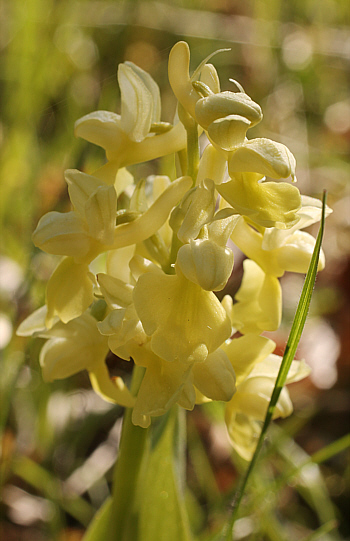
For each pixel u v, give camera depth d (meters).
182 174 0.23
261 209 0.21
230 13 0.63
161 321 0.21
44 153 0.39
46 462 0.29
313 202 0.23
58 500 0.28
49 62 0.44
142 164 0.44
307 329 0.38
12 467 0.28
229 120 0.21
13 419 0.29
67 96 0.44
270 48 0.57
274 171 0.21
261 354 0.23
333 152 0.50
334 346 0.37
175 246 0.22
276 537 0.26
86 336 0.23
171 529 0.25
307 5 0.63
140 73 0.23
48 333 0.23
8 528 0.28
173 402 0.21
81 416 0.31
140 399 0.21
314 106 0.56
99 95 0.45
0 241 0.34
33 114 0.40
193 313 0.21
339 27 0.63
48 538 0.28
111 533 0.24
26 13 0.42
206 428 0.32
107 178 0.23
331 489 0.30
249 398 0.24
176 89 0.22
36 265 0.29
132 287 0.22
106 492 0.29
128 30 0.51
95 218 0.22
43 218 0.22
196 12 0.57
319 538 0.28
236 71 0.55
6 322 0.30
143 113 0.22
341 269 0.41
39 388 0.29
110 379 0.23
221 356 0.22
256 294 0.24
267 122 0.52
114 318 0.21
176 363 0.22
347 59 0.58
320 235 0.22
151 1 0.54
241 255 0.36
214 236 0.22
